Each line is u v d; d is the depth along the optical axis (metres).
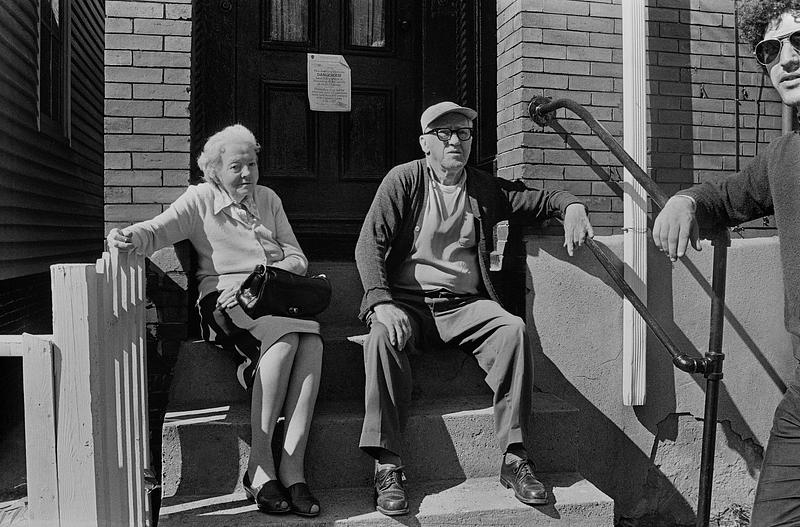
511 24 3.61
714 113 3.71
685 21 3.67
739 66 3.75
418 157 4.43
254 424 2.64
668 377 3.65
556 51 3.51
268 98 4.21
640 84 3.49
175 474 2.72
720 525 3.71
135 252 2.62
